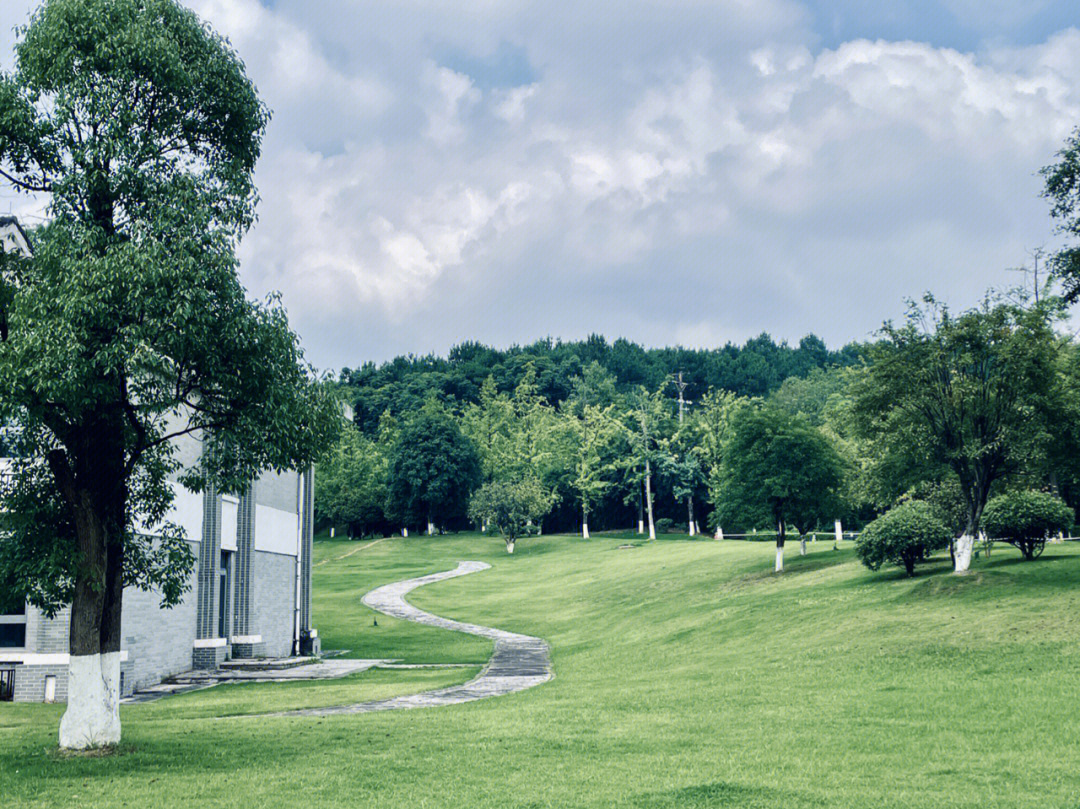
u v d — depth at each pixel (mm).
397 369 182375
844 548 51219
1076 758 12297
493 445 111562
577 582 62094
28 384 13055
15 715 19906
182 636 29969
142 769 12922
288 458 15141
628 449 102188
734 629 30047
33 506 14539
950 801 10469
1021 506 30141
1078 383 28359
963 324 28281
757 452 44531
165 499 16250
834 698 17953
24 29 14789
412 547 97125
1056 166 25938
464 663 33562
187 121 15531
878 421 30234
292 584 38656
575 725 16391
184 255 13641
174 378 14258
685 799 10867
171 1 15281
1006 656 19812
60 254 13750
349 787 11742
